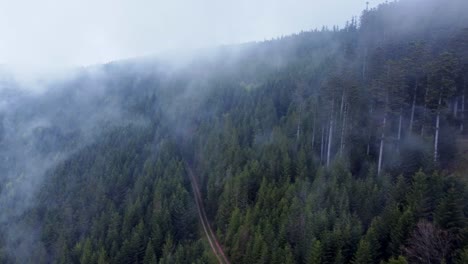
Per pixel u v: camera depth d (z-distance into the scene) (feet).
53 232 224.33
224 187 190.49
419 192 118.01
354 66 270.67
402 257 94.79
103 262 163.84
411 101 190.90
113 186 246.88
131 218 191.83
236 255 147.64
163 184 214.90
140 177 233.35
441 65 163.43
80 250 187.42
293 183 169.17
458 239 98.07
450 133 175.32
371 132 191.72
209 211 206.59
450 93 161.07
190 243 178.40
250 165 193.57
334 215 129.18
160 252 168.96
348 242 116.37
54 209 252.21
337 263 110.93
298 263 122.83
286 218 138.51
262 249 129.08
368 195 138.00
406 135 181.98
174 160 255.50
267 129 243.81
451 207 103.60
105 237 192.03
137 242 170.50
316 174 163.94
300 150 191.01
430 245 98.43
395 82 172.55
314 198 142.41
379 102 192.54
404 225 108.06
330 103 200.85
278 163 185.78
